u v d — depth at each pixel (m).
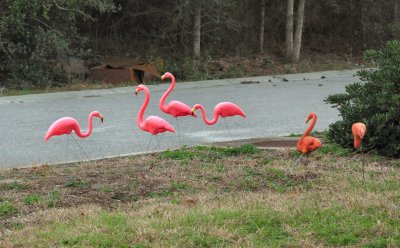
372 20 26.77
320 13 27.42
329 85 20.22
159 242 5.94
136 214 6.82
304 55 26.12
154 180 8.36
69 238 6.04
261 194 7.61
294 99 17.23
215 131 12.82
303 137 9.09
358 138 8.41
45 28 19.48
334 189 7.77
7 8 18.45
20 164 10.04
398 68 9.73
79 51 20.19
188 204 7.22
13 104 16.48
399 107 9.44
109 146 11.36
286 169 8.78
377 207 6.92
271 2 26.23
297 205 7.00
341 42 27.52
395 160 9.39
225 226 6.38
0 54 19.27
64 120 9.12
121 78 20.22
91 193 7.82
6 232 6.35
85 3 19.11
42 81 19.11
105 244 5.91
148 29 23.88
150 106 16.06
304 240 6.04
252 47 25.64
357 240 6.05
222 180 8.38
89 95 17.95
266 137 11.83
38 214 6.96
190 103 16.55
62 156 10.60
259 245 5.90
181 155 9.81
